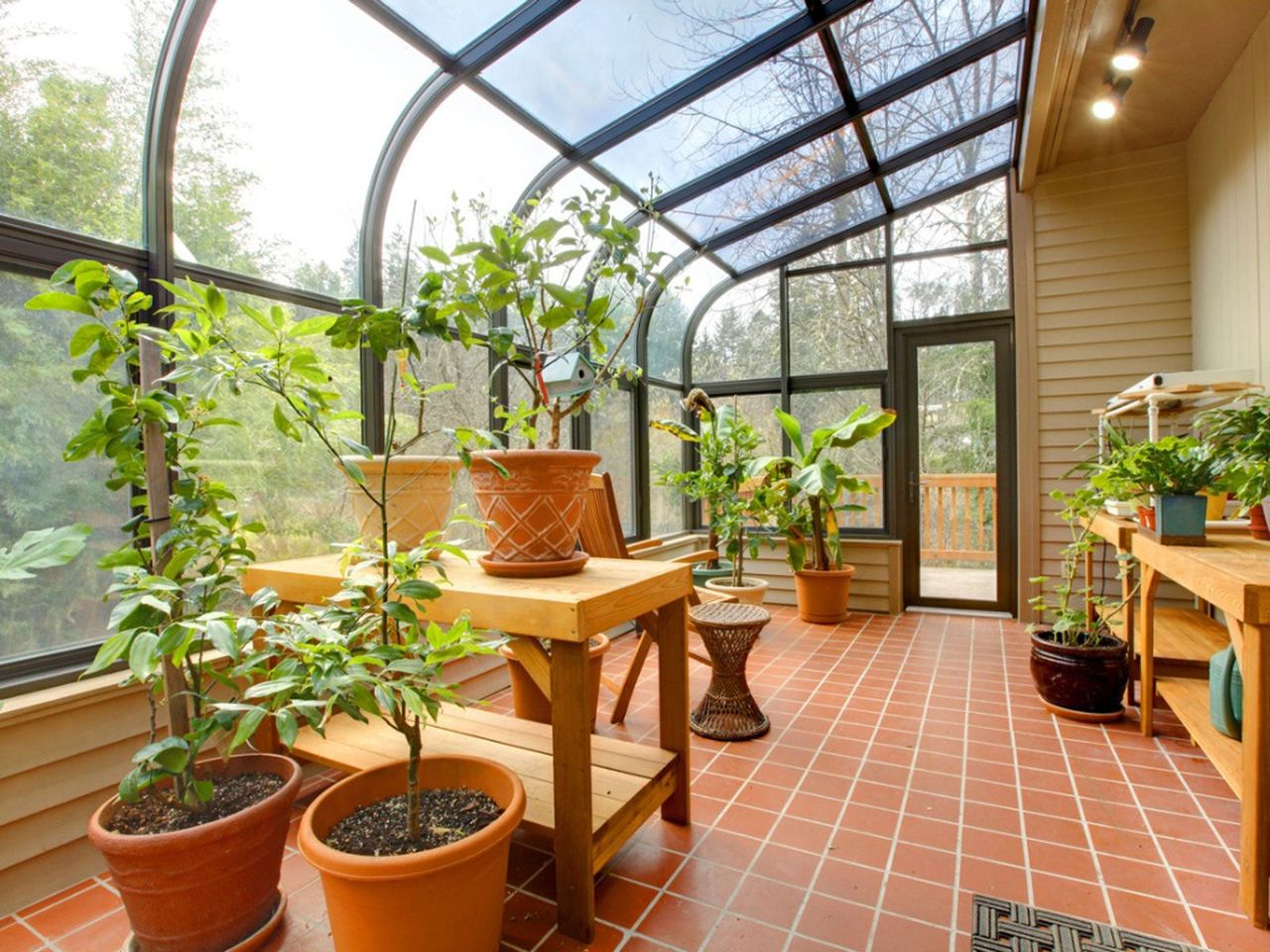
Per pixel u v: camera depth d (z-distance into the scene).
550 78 2.52
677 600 1.75
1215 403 2.62
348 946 1.14
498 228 1.38
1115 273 3.72
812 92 3.00
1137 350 3.68
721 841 1.70
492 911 1.22
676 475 4.20
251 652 1.48
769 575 4.70
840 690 2.87
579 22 2.29
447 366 2.85
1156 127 3.43
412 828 1.23
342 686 1.11
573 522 1.59
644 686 2.98
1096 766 2.12
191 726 1.33
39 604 1.67
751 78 2.83
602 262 1.87
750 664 3.25
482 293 1.42
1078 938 1.33
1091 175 3.77
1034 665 2.64
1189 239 3.54
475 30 2.21
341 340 1.33
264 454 2.16
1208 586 1.52
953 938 1.33
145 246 1.85
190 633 1.21
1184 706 2.03
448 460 1.79
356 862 1.08
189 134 1.92
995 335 4.25
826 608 4.09
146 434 1.42
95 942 1.39
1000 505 4.28
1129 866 1.58
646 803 1.59
